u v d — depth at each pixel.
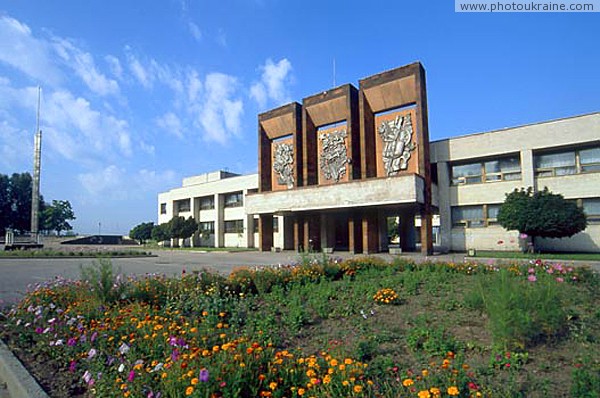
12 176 80.81
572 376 3.38
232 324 5.41
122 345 3.93
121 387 3.29
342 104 30.73
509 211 22.08
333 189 28.34
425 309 6.26
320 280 9.24
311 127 32.91
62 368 4.41
